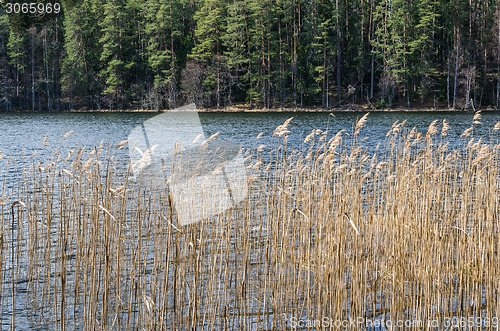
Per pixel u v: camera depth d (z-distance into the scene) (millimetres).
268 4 66188
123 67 68750
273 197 7750
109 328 6281
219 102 66812
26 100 70812
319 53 68312
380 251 7926
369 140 28188
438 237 7559
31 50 70250
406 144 9484
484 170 9188
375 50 71500
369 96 68750
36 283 7680
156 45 67000
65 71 69000
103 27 71250
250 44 67500
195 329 5867
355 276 6492
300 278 7043
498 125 9422
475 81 64812
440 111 61250
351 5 72250
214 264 6188
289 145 26500
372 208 8516
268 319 6543
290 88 69938
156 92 67312
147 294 6809
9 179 14750
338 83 67188
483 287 7512
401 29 66188
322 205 7770
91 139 32312
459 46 65188
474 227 7922
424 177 8617
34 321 6570
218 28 67812
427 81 64625
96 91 70000
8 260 8484
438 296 6523
